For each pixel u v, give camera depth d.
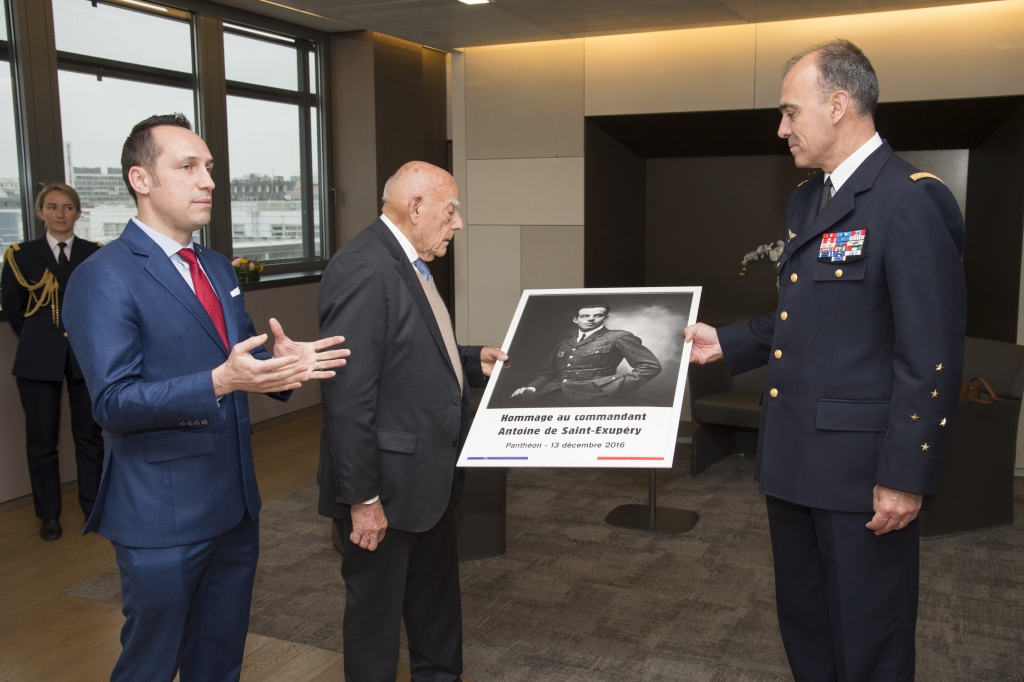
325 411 2.06
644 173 7.25
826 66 1.78
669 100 5.58
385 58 6.85
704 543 3.78
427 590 2.35
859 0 4.63
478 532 3.58
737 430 5.22
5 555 3.73
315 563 3.61
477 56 6.09
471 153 6.20
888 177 1.77
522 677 2.64
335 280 2.05
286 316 6.11
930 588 3.28
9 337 4.28
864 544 1.83
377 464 2.07
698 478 4.78
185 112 5.71
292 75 6.62
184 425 1.76
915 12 4.87
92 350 1.71
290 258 6.75
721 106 5.45
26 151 4.59
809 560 2.06
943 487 3.80
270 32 6.33
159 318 1.79
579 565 3.54
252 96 6.25
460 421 2.22
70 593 3.34
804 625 2.10
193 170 1.82
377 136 6.81
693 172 7.12
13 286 3.83
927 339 1.68
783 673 2.64
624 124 6.03
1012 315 4.94
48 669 2.75
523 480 4.77
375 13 5.02
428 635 2.38
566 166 5.93
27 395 3.86
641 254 7.29
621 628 2.96
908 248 1.69
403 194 2.12
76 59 4.93
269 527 4.07
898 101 4.99
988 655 2.75
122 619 3.11
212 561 1.98
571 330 2.30
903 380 1.70
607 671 2.67
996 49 4.73
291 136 6.67
